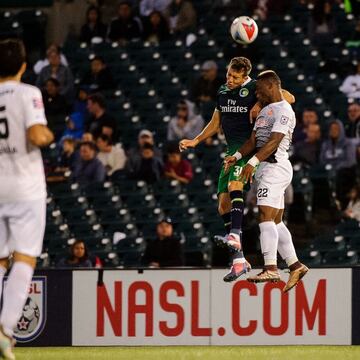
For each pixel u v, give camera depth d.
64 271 37.22
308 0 67.81
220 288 36.94
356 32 64.25
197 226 53.16
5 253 27.70
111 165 57.69
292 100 33.66
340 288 36.91
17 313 26.78
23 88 26.61
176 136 58.81
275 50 63.72
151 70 64.75
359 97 60.16
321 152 55.81
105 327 37.12
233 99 32.97
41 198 26.92
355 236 51.41
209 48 65.06
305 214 54.00
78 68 65.56
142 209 55.22
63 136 60.03
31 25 68.19
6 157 26.70
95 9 67.31
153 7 67.62
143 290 37.09
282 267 38.38
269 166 32.50
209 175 56.88
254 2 67.12
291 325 36.91
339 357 33.53
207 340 36.97
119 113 61.69
